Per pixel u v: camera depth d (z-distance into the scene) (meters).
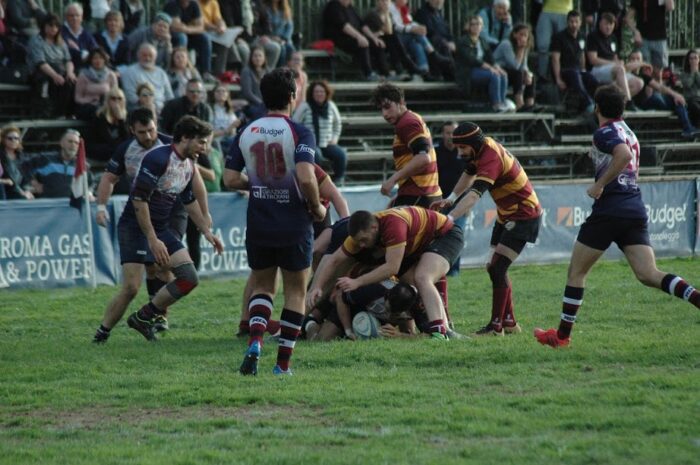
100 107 53.94
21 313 38.31
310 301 30.05
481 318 36.28
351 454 18.11
